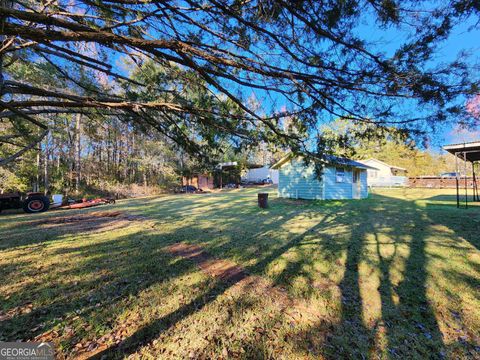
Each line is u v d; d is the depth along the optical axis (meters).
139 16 1.74
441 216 6.84
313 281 2.87
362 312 2.21
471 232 4.97
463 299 2.39
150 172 20.14
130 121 3.39
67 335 1.96
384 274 3.02
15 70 3.62
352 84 2.10
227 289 2.71
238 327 2.04
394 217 6.96
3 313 2.28
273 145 2.94
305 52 2.04
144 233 5.57
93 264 3.55
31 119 2.38
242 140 2.94
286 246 4.32
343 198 12.96
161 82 2.91
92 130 5.75
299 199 12.87
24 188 13.66
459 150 8.45
